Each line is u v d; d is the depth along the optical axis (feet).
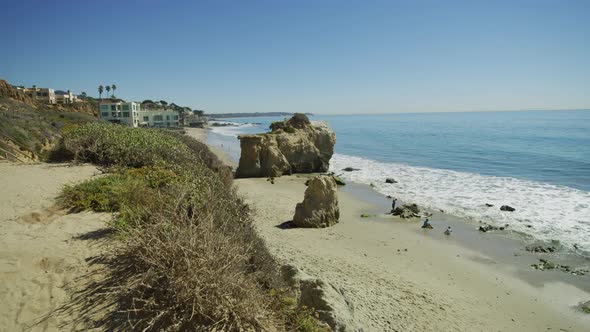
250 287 21.16
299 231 63.72
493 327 36.76
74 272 22.20
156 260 20.74
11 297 19.33
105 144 65.16
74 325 17.79
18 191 41.81
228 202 39.86
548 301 42.78
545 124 416.26
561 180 110.22
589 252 56.95
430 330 34.45
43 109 156.46
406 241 61.57
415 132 345.10
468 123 515.50
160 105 506.07
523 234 65.05
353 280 43.11
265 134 133.08
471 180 114.62
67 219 32.63
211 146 232.53
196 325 18.35
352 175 130.31
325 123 152.15
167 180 44.70
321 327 23.57
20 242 26.02
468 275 49.08
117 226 28.32
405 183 113.19
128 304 19.38
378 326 33.04
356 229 67.31
